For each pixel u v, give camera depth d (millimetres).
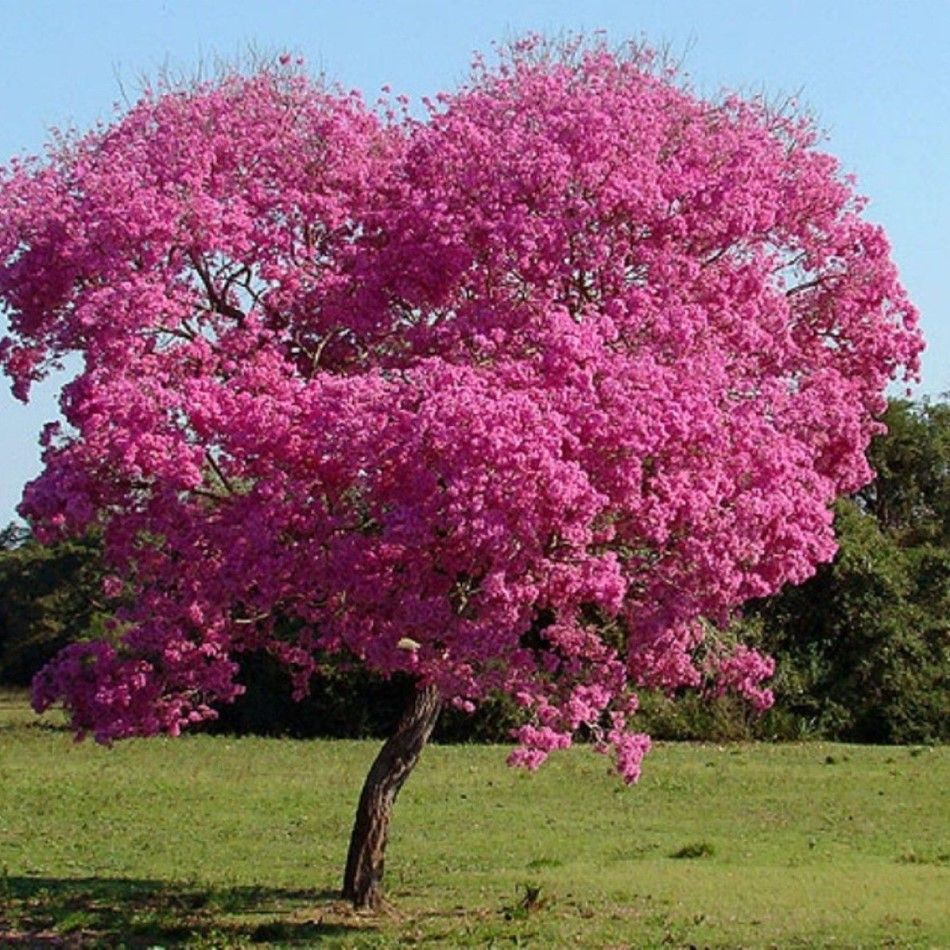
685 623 15430
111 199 16312
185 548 15367
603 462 14242
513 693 15211
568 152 16281
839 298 17938
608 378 14523
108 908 18391
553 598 14625
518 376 14742
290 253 17109
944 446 51188
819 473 17266
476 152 16719
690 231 16375
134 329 15836
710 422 14766
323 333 17141
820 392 17031
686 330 15586
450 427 13805
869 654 44031
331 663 42438
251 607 15836
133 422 15203
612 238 16234
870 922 17281
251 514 14992
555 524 13828
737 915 17797
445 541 14430
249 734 44469
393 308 17031
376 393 14773
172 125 17297
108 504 15867
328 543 14930
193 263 16812
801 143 17969
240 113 17562
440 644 14844
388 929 16812
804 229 17750
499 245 16000
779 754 38188
